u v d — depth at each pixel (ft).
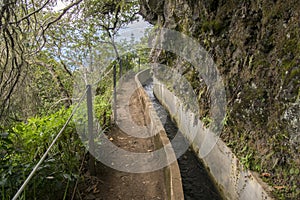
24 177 6.52
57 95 27.61
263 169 8.59
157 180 10.53
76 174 8.84
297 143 7.46
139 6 34.94
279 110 8.46
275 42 9.36
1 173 6.48
